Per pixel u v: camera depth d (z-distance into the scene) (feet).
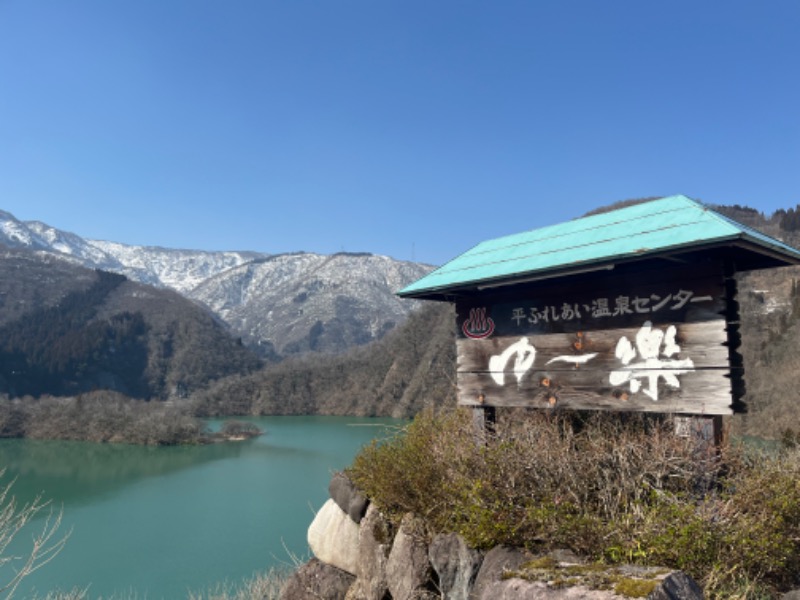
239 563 74.84
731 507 13.00
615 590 8.65
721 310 13.87
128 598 62.23
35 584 67.46
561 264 15.08
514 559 13.56
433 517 17.34
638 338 15.33
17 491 116.98
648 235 14.62
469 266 19.17
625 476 14.26
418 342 265.13
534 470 14.89
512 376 18.08
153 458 156.15
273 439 188.03
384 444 21.61
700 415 14.10
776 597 11.92
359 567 20.06
